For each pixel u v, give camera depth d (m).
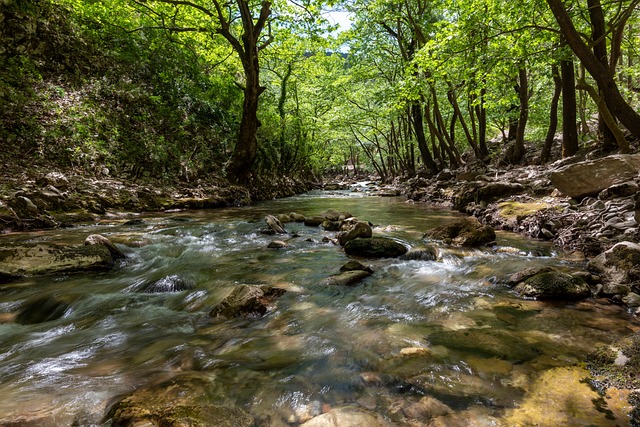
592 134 19.98
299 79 28.91
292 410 2.28
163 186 14.38
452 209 13.45
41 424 2.12
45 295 4.57
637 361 2.57
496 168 18.16
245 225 9.81
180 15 17.77
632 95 16.08
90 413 2.25
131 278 5.42
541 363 2.78
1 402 2.37
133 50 19.11
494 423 2.10
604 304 3.97
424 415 2.19
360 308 4.10
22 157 11.38
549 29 8.24
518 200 10.03
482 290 4.61
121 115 15.62
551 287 4.19
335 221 10.15
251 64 16.44
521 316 3.72
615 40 8.26
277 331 3.55
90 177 12.43
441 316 3.79
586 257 5.74
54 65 15.32
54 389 2.54
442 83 19.56
